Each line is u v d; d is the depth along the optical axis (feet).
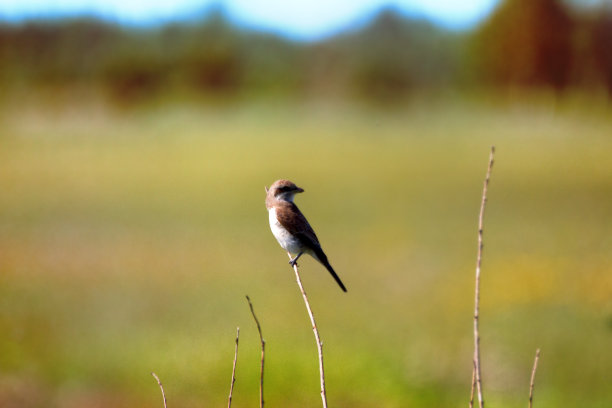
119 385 46.60
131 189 135.74
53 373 47.80
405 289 65.10
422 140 218.18
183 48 453.99
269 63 452.35
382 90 402.31
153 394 45.47
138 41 454.81
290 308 59.77
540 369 45.01
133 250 83.20
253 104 395.75
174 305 60.39
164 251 82.38
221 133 254.47
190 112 360.69
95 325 55.16
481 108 335.88
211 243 87.15
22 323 55.16
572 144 194.90
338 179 146.72
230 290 65.72
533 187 127.75
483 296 60.23
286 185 33.91
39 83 403.34
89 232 94.53
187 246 85.40
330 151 197.06
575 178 137.08
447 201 116.16
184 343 51.37
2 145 214.48
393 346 49.98
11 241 88.33
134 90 420.77
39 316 56.95
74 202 120.98
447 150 193.06
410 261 76.13
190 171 162.20
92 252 82.12
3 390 45.37
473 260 74.79
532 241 82.89
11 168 167.22
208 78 435.53
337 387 45.11
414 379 45.75
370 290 65.16
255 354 48.80
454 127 257.34
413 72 412.16
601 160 163.02
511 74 349.41
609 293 56.65
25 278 69.46
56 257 79.25
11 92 376.07
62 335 52.90
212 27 472.44
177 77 435.94
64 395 45.55
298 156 187.21
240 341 51.37
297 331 53.78
